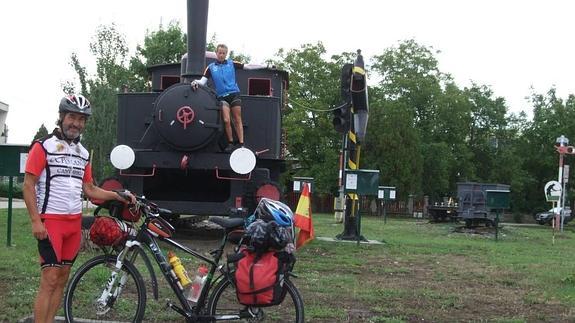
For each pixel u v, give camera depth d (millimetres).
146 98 11633
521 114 52906
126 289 5613
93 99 28672
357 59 13859
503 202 17422
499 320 6238
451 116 48125
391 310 6555
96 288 5383
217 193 12156
